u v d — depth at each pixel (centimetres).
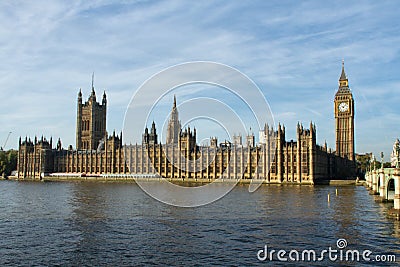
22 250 6134
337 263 5544
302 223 8338
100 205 11575
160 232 7394
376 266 5416
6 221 8594
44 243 6550
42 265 5409
